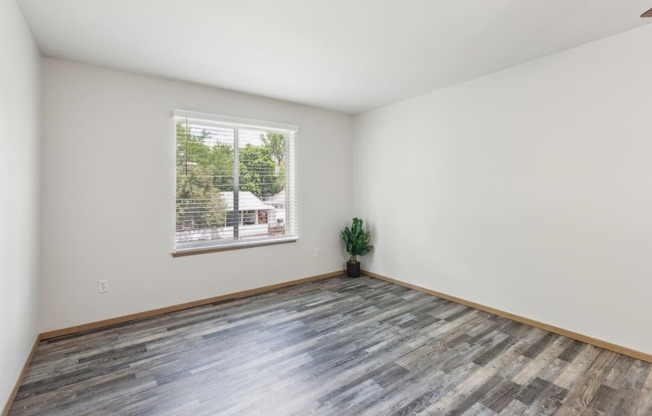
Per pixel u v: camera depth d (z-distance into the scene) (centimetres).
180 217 334
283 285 409
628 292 235
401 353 239
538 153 280
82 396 188
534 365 222
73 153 273
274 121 394
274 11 202
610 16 210
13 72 183
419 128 384
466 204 338
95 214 284
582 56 252
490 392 192
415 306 338
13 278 186
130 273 302
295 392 192
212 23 216
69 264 273
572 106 259
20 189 200
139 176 305
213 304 345
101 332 275
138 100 303
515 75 293
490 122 314
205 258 345
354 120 475
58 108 267
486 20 214
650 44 221
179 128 330
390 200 425
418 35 234
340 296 371
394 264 424
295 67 293
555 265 272
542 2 194
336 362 226
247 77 316
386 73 309
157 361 227
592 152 249
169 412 175
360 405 180
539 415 172
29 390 194
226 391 193
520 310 296
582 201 256
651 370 215
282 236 413
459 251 346
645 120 225
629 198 233
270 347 248
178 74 306
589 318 254
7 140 173
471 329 280
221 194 361
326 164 450
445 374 211
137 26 219
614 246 241
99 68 285
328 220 455
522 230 293
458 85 340
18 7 193
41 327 261
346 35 234
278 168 409
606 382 202
